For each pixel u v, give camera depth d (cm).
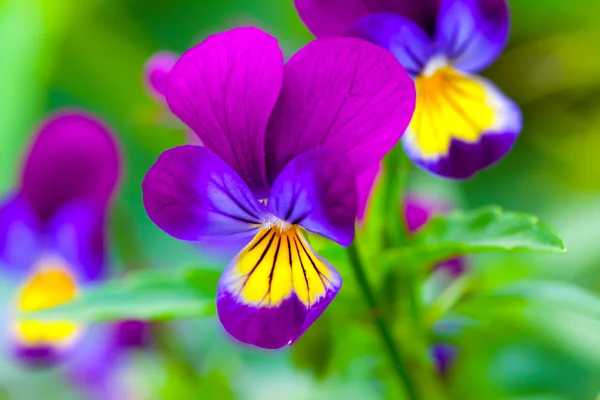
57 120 20
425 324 17
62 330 20
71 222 20
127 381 21
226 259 21
